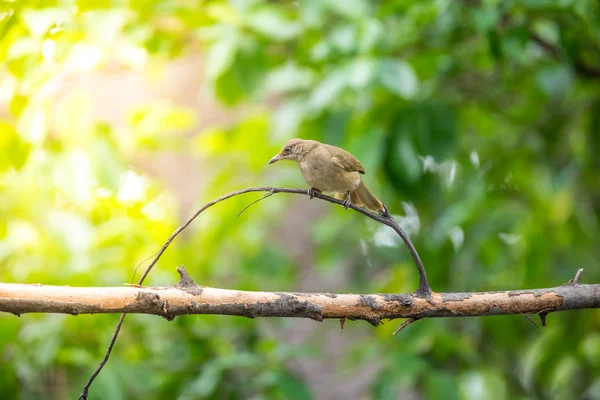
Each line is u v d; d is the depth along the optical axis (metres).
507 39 10.62
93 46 9.73
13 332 10.26
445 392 10.34
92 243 11.82
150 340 11.83
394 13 11.63
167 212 13.71
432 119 10.96
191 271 12.43
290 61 12.12
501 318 13.01
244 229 14.34
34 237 11.97
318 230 14.43
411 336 11.33
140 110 11.38
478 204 12.34
